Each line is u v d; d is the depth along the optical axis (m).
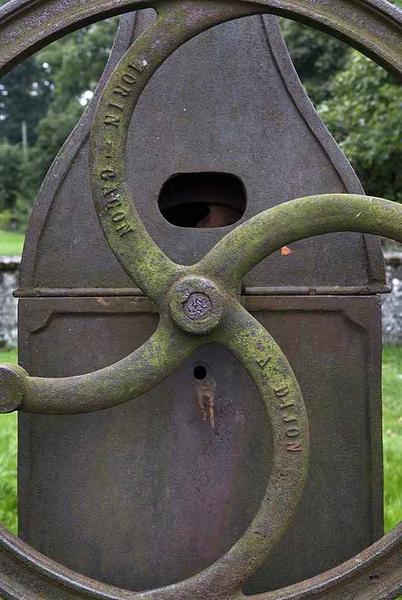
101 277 1.58
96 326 1.59
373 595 1.46
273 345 1.38
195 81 1.59
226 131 1.59
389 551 1.45
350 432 1.61
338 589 1.47
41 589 1.47
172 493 1.60
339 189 1.59
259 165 1.59
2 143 25.16
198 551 1.61
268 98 1.59
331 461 1.61
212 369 1.59
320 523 1.62
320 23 1.42
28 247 1.58
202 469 1.60
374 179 6.61
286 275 1.60
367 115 6.31
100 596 1.44
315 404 1.60
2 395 1.39
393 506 2.56
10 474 2.78
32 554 1.47
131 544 1.61
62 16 1.43
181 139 1.59
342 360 1.60
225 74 1.59
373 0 1.41
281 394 1.38
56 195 1.58
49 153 19.31
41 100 27.88
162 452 1.60
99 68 17.95
